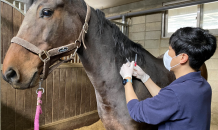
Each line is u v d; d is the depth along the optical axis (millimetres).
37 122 649
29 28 636
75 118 2180
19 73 605
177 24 2943
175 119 552
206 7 2645
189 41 557
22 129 1686
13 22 1543
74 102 2188
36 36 638
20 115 1660
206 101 582
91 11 809
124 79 733
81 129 2201
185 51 567
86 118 2342
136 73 801
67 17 696
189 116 535
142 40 3281
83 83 2293
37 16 642
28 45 623
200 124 552
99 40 812
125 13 3342
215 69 2498
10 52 620
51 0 651
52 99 1924
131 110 635
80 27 744
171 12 2986
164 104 545
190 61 578
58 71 1957
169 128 586
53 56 697
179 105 529
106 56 827
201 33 563
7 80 622
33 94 1756
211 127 2404
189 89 548
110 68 833
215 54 2494
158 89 813
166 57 664
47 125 1875
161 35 3057
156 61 1052
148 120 577
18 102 1639
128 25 3424
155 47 3113
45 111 1865
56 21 661
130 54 886
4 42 1490
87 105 2381
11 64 598
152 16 3131
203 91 570
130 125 842
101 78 829
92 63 808
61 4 667
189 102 533
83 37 743
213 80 2516
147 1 3209
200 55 551
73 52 753
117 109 848
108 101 853
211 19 2607
